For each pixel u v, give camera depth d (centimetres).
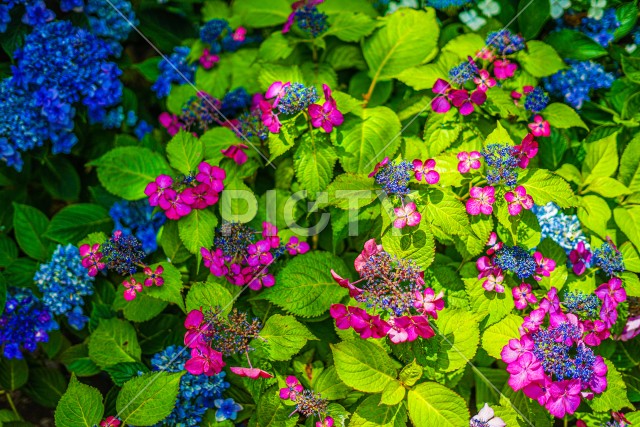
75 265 119
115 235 115
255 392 111
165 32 135
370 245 106
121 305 116
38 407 128
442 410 105
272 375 111
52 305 119
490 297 111
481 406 115
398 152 115
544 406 109
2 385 124
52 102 120
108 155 119
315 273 112
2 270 124
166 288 114
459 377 109
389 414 107
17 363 125
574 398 105
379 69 123
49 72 119
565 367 105
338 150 114
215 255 112
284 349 110
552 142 120
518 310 111
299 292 111
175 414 113
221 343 109
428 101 117
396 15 124
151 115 135
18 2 120
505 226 109
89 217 124
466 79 113
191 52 131
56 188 128
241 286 114
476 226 109
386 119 115
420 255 107
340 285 109
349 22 124
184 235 113
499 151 108
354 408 112
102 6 123
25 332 119
